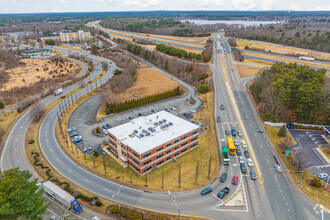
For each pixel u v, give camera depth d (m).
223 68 184.12
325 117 104.88
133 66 183.38
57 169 76.94
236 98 134.12
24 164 79.31
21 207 48.72
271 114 108.31
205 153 87.12
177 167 79.62
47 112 118.88
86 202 63.09
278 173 76.00
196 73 169.00
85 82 161.00
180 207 62.28
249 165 79.12
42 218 53.50
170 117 97.44
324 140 93.94
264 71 140.88
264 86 125.25
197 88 152.25
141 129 87.06
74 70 188.00
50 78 170.38
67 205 59.59
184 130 86.62
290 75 114.94
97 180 72.50
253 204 63.59
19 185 49.66
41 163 79.56
